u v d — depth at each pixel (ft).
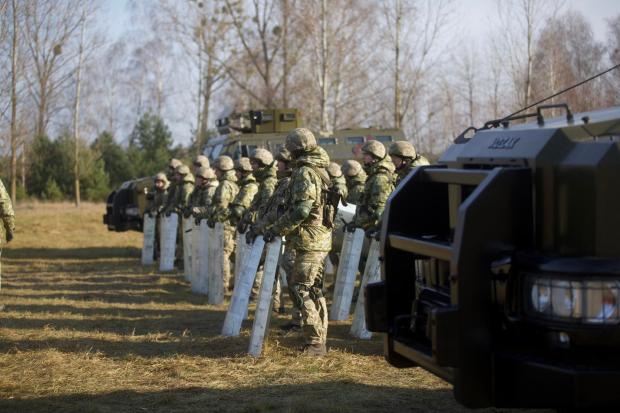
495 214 11.94
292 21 106.93
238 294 25.88
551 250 11.71
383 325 15.11
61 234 77.36
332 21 95.20
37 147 129.80
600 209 11.17
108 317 30.42
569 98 53.88
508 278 11.77
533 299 11.44
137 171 143.64
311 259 22.41
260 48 118.93
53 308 32.86
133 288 40.04
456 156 14.55
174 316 30.89
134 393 18.90
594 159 11.18
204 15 123.34
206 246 37.63
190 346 24.43
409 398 18.29
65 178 130.82
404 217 15.16
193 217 38.06
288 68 108.68
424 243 13.50
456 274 11.93
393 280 15.17
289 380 20.04
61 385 19.72
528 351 11.75
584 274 10.98
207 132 131.34
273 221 24.41
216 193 33.45
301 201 21.57
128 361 22.36
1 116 66.69
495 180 11.95
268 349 23.25
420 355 13.65
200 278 37.81
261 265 32.60
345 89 100.63
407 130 111.65
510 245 11.98
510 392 11.66
